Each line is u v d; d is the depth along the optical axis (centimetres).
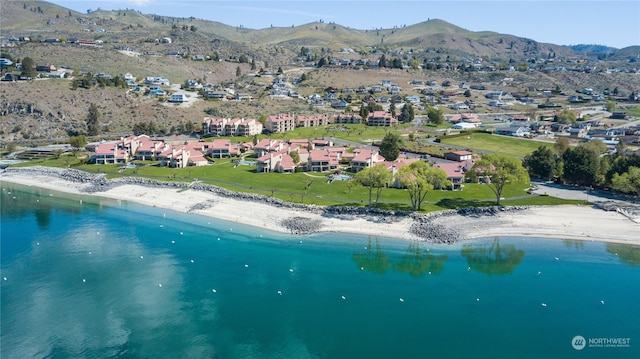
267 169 18662
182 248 11844
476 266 10925
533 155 17962
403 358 7525
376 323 8562
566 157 17112
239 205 14838
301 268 10775
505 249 11794
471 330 8350
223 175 18075
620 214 13775
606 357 7569
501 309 9069
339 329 8356
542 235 12569
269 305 9162
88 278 10188
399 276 10431
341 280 10219
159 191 16512
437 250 11775
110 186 17175
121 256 11338
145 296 9450
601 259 11231
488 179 16975
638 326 8475
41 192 16900
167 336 8106
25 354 7606
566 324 8550
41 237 12525
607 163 16825
